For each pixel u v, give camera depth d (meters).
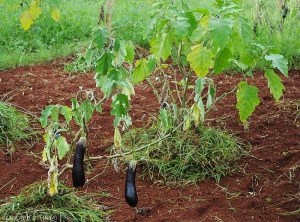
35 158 4.32
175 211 3.75
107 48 3.38
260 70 6.15
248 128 4.71
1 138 4.52
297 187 4.01
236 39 3.51
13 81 5.68
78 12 8.18
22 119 4.79
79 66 5.96
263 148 4.46
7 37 7.13
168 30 3.63
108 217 3.68
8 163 4.25
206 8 3.45
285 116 4.95
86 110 3.49
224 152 4.26
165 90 4.24
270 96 5.33
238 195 3.93
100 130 4.69
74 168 3.46
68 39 7.30
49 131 3.44
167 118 3.83
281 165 4.27
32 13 3.81
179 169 4.12
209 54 3.35
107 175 4.11
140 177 4.10
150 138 4.39
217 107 5.09
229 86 5.58
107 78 3.50
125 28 7.16
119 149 3.58
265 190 3.99
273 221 3.70
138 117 4.89
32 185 3.81
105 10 5.30
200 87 3.92
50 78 5.84
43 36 7.32
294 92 5.46
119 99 3.36
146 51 6.61
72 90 5.49
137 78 3.87
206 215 3.73
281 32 6.39
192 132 4.29
